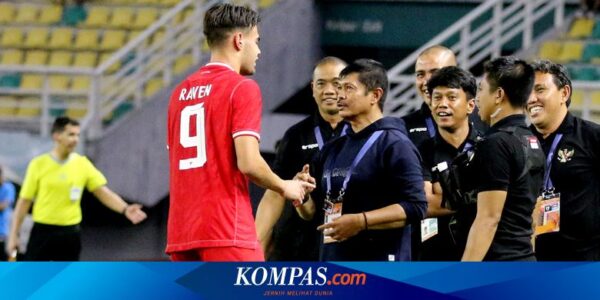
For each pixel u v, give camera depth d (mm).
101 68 46625
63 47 54812
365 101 21328
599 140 23484
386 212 20844
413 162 21109
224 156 19953
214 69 20297
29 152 45938
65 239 37438
